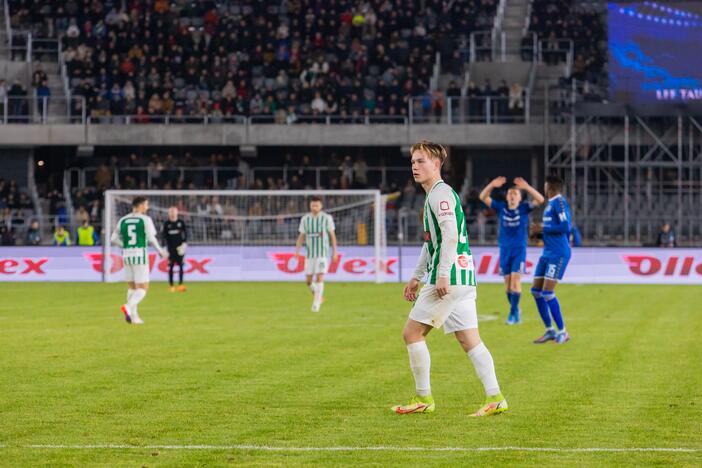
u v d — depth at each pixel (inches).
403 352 1237.1
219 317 1745.8
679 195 3454.7
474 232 3503.9
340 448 692.7
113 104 3870.6
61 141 3754.9
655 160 3631.9
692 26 3560.5
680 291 2541.8
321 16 4104.3
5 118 3759.8
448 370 1075.3
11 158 3873.0
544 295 1363.2
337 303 2090.3
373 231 3457.2
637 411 831.7
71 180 3964.1
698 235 3501.5
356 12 4128.9
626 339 1398.9
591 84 3833.7
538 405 861.2
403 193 3762.3
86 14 4143.7
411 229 3570.4
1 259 2994.6
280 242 3095.5
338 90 3905.0
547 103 3659.0
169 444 705.6
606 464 647.1
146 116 3774.6
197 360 1158.3
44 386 961.5
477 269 2960.1
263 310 1903.3
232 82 3929.6
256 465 643.5
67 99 3794.3
